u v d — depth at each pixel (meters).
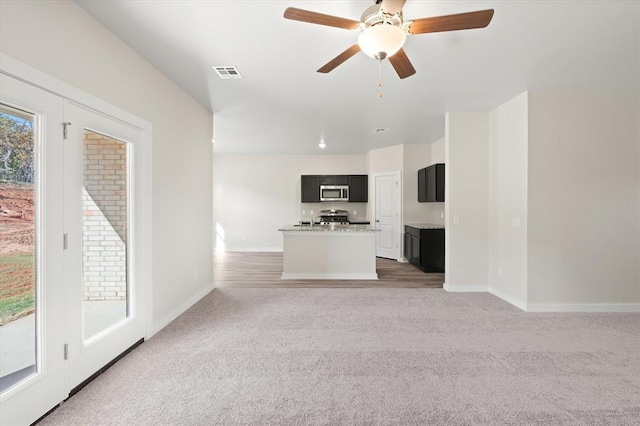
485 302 3.61
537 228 3.29
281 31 2.12
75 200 1.84
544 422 1.60
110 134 2.14
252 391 1.86
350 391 1.87
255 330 2.79
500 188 3.79
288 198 7.68
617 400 1.78
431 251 5.34
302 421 1.61
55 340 1.70
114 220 2.25
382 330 2.80
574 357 2.29
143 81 2.52
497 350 2.40
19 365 1.53
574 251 3.28
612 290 3.29
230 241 7.77
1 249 1.47
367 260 4.97
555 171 3.27
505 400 1.78
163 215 2.86
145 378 2.00
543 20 1.99
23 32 1.50
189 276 3.44
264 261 6.38
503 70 2.76
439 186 5.41
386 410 1.69
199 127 3.67
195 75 2.86
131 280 2.40
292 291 4.11
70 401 1.75
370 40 1.68
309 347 2.46
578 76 2.89
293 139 5.77
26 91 1.52
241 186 7.72
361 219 7.57
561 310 3.29
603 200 3.28
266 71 2.77
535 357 2.29
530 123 3.26
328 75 2.87
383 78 2.93
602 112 3.26
